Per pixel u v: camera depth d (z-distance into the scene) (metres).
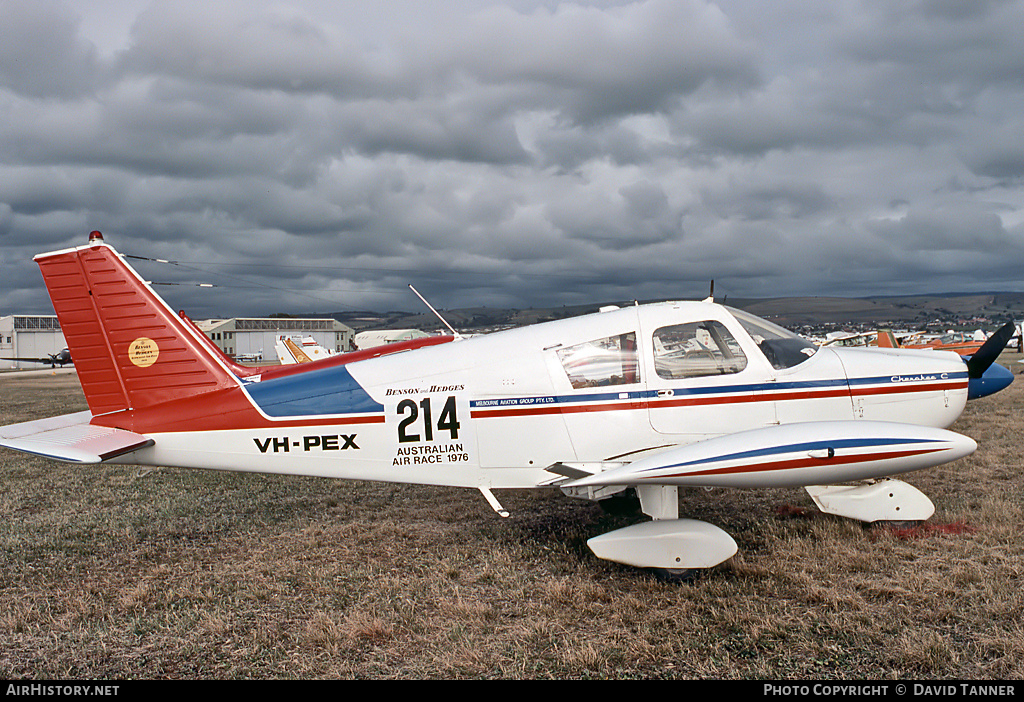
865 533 5.11
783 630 3.53
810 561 4.49
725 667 3.21
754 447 4.27
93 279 5.35
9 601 4.36
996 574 4.15
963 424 10.53
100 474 8.71
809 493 5.46
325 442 5.15
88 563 5.09
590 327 5.14
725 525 5.52
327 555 5.11
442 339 7.80
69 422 5.67
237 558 5.13
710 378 5.05
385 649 3.52
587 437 5.00
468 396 5.06
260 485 7.81
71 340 5.36
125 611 4.14
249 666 3.38
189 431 5.25
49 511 6.74
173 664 3.43
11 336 87.81
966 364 5.57
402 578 4.55
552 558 4.83
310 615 3.99
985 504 5.65
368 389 5.16
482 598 4.16
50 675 3.33
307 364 5.70
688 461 4.22
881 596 3.93
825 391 5.15
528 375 5.04
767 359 5.18
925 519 5.25
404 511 6.42
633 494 5.97
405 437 5.09
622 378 5.03
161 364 5.38
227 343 101.62
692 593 4.09
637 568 4.56
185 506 6.82
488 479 5.11
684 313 5.18
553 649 3.46
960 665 3.13
